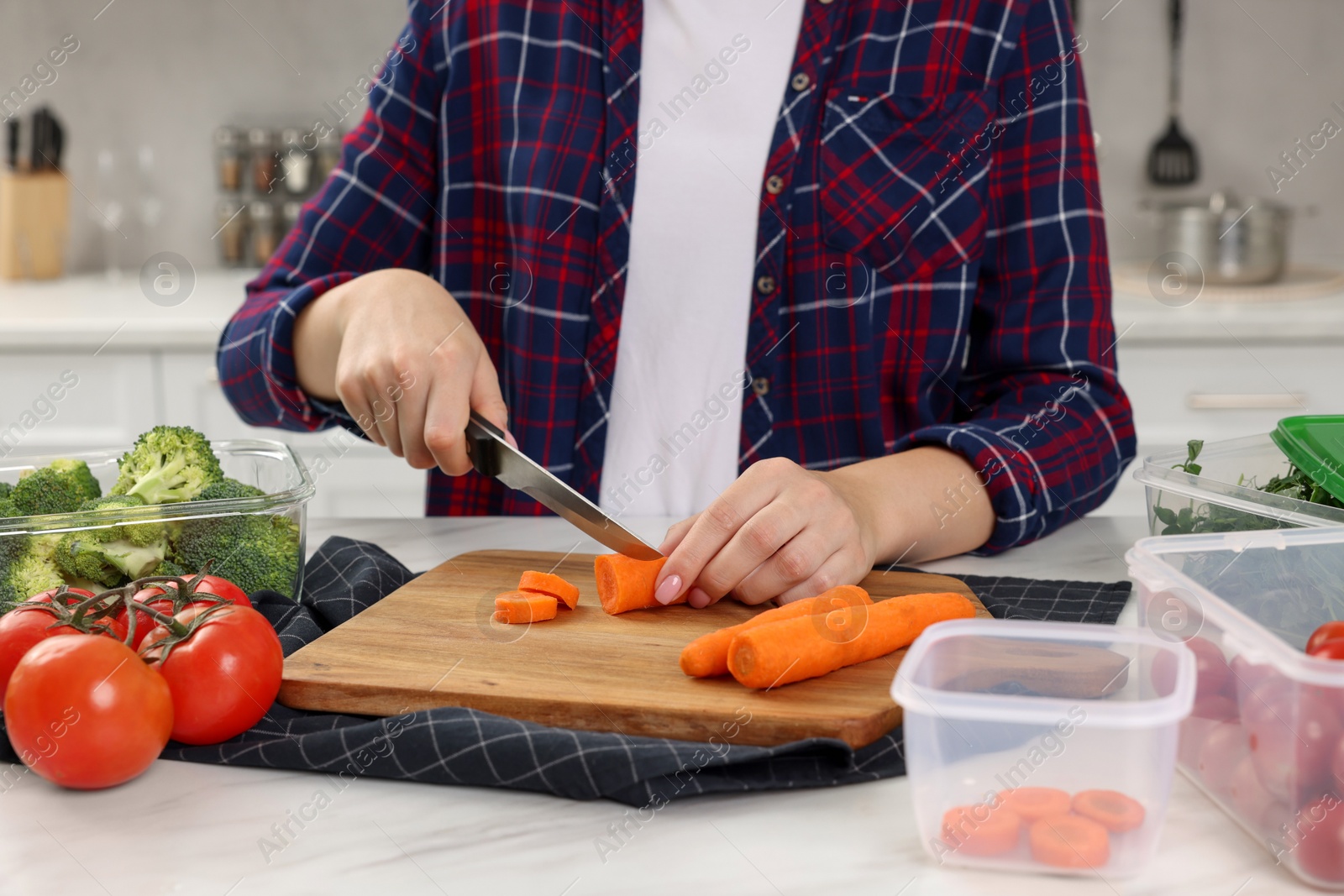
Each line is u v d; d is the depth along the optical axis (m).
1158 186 2.88
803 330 1.32
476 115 1.36
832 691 0.78
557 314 1.33
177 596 0.77
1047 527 1.15
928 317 1.31
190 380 2.26
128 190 2.94
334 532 1.27
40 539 0.86
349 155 1.38
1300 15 2.79
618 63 1.31
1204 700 0.66
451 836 0.65
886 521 1.03
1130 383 2.26
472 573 1.05
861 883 0.60
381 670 0.82
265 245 2.83
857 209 1.28
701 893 0.59
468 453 1.00
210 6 2.86
